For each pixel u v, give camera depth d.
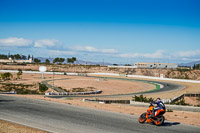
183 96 49.62
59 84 81.12
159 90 68.31
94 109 18.34
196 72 152.12
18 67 170.12
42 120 13.65
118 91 69.00
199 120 15.60
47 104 20.69
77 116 15.09
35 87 70.88
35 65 183.50
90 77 115.25
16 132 10.72
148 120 13.13
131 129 11.95
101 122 13.42
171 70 156.00
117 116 15.51
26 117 14.45
